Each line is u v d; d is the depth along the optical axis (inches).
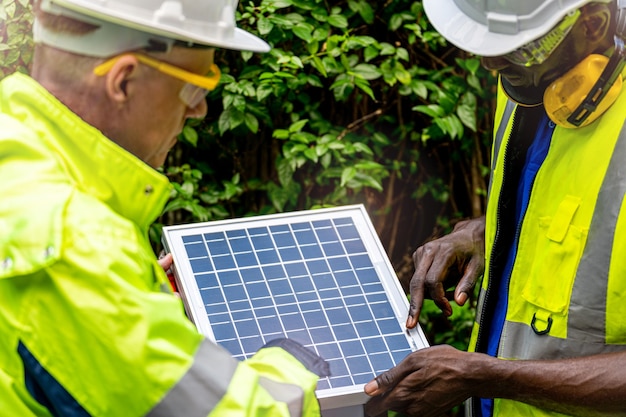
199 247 94.3
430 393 86.6
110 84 64.7
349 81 139.6
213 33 67.7
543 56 81.6
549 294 89.0
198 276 91.4
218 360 63.6
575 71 82.7
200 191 148.6
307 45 140.6
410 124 155.1
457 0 86.3
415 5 147.4
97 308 60.9
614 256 83.4
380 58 153.7
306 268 93.8
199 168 148.3
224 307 88.7
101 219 63.1
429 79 150.5
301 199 154.9
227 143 152.1
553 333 89.0
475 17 84.7
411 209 163.9
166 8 65.0
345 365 86.2
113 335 60.9
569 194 87.0
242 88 135.9
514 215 97.7
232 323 87.4
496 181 98.4
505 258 98.6
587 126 86.2
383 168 155.5
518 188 97.1
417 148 159.0
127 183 66.4
